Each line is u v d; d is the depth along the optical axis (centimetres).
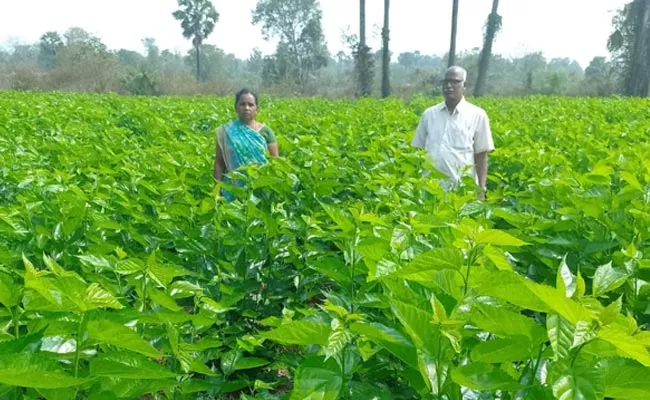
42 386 190
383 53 4397
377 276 265
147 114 1588
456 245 228
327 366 236
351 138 1007
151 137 1330
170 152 907
